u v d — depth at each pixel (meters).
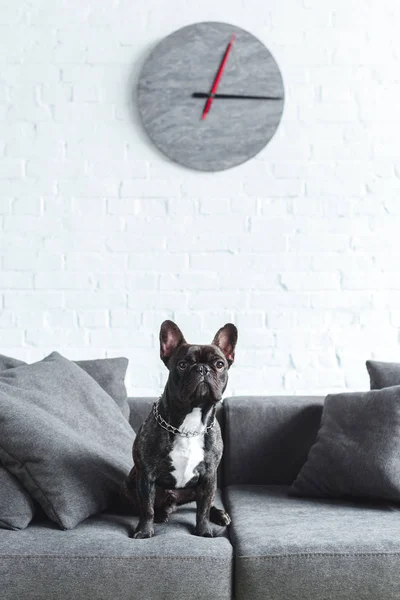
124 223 3.65
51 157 3.64
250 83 3.64
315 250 3.66
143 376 3.65
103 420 2.73
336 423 2.81
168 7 3.64
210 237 3.66
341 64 3.66
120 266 3.65
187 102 3.64
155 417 2.31
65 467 2.32
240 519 2.44
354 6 3.66
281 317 3.65
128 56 3.65
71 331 3.64
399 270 3.66
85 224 3.65
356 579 2.10
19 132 3.63
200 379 2.21
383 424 2.69
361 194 3.67
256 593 2.10
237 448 3.03
